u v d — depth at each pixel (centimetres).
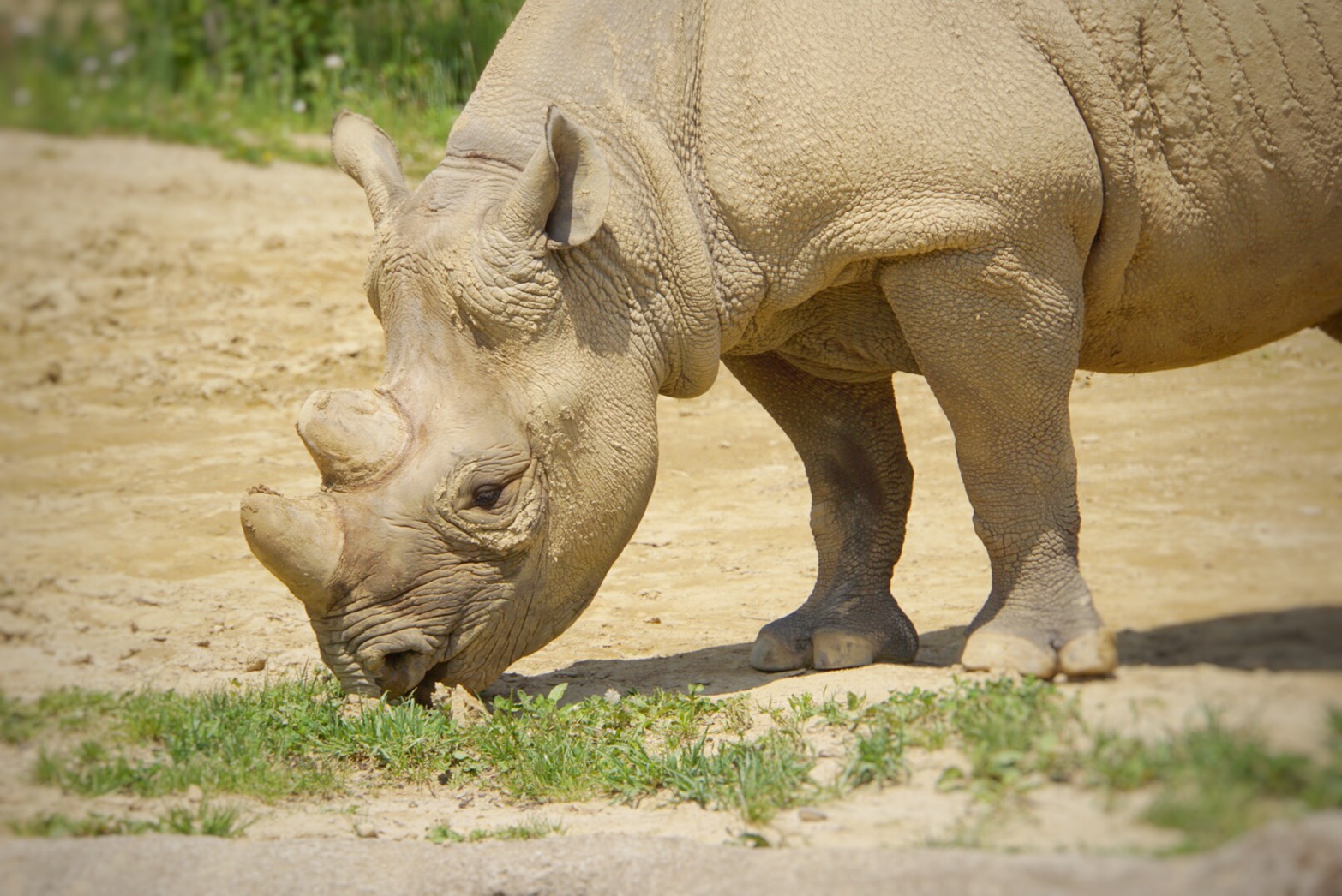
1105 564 1343
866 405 1611
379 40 4500
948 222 1326
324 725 1380
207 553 2208
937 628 1689
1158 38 1368
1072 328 1373
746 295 1396
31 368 3052
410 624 1336
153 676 1630
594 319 1354
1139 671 1015
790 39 1371
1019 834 875
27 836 1134
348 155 1460
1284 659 862
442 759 1331
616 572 2102
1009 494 1403
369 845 1094
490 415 1330
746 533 2252
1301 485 1078
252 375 2992
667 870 983
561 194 1328
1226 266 1425
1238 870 721
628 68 1404
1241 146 1374
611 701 1441
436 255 1341
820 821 1075
